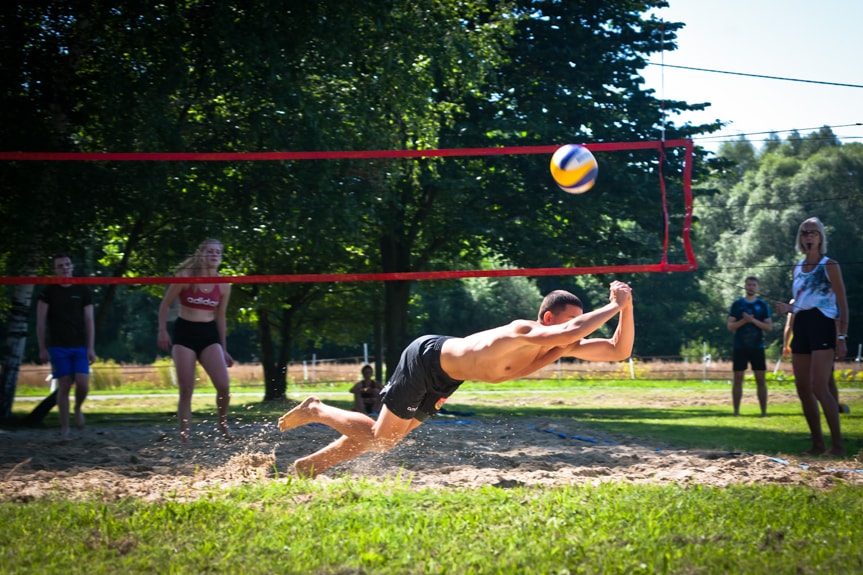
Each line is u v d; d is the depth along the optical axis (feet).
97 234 39.88
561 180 20.17
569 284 152.97
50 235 36.01
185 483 16.84
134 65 36.65
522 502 14.42
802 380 25.21
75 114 37.73
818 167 174.40
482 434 28.78
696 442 27.07
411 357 16.71
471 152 24.81
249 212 38.81
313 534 12.37
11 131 35.53
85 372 29.01
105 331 157.79
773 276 163.32
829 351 24.61
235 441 25.14
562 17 57.93
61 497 15.05
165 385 87.71
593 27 59.26
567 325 14.66
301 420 17.95
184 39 37.09
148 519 13.05
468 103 56.70
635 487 15.79
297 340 72.79
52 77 37.19
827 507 14.25
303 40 38.17
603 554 11.30
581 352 15.69
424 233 61.31
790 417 38.96
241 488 15.66
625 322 15.06
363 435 17.35
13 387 40.40
